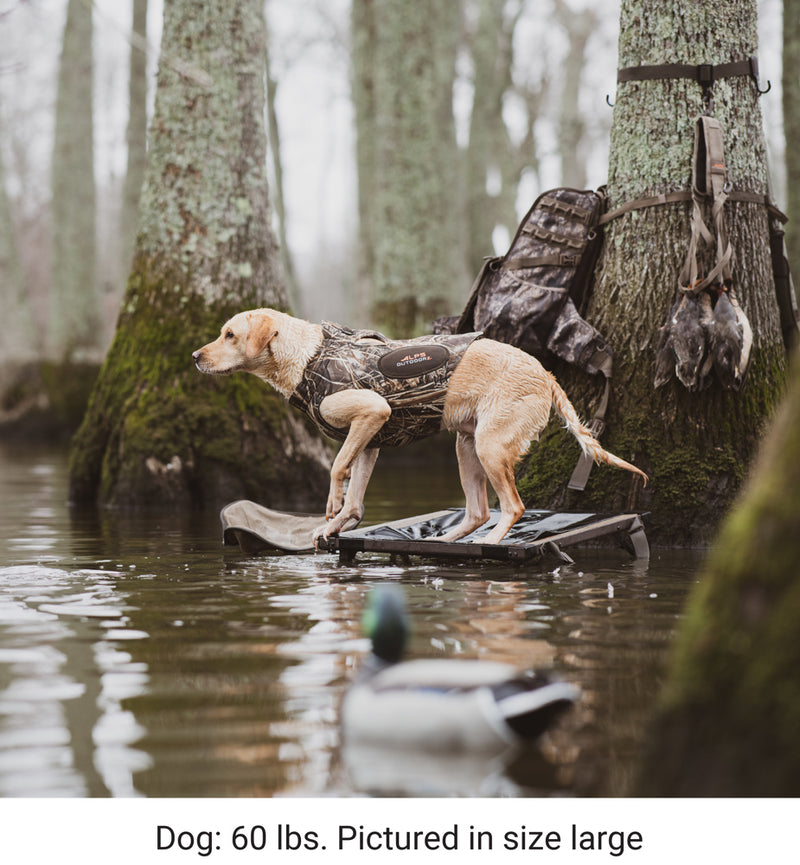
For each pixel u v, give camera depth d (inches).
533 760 118.7
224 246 438.6
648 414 297.3
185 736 127.1
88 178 1098.1
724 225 292.4
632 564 260.1
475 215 1117.1
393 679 123.3
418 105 842.2
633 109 306.0
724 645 100.3
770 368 301.1
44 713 135.9
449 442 743.7
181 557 274.8
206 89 438.0
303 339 267.0
